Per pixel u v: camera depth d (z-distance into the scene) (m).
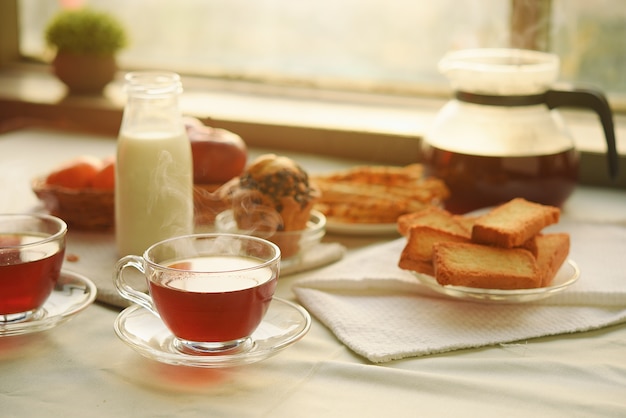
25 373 1.11
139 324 1.15
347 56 1.98
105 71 1.96
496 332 1.17
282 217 1.33
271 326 1.16
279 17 2.01
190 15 2.08
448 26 1.89
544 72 1.44
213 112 1.85
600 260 1.32
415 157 1.74
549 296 1.22
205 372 1.11
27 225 1.22
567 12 1.79
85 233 1.41
